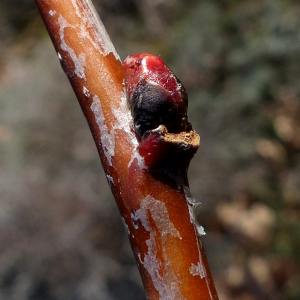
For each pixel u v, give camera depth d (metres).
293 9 0.29
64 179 0.20
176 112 0.06
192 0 0.31
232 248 0.22
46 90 0.23
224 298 0.20
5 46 0.28
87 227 0.19
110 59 0.07
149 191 0.06
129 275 0.18
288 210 0.24
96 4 0.29
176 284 0.06
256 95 0.26
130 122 0.07
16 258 0.18
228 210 0.22
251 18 0.29
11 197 0.19
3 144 0.21
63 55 0.07
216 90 0.27
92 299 0.18
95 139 0.07
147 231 0.06
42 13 0.07
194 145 0.06
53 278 0.18
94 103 0.07
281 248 0.22
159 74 0.07
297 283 0.21
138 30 0.29
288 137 0.26
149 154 0.06
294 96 0.27
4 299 0.18
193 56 0.28
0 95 0.23
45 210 0.19
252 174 0.24
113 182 0.07
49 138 0.21
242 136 0.25
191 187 0.22
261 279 0.21
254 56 0.28
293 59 0.27
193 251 0.06
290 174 0.25
